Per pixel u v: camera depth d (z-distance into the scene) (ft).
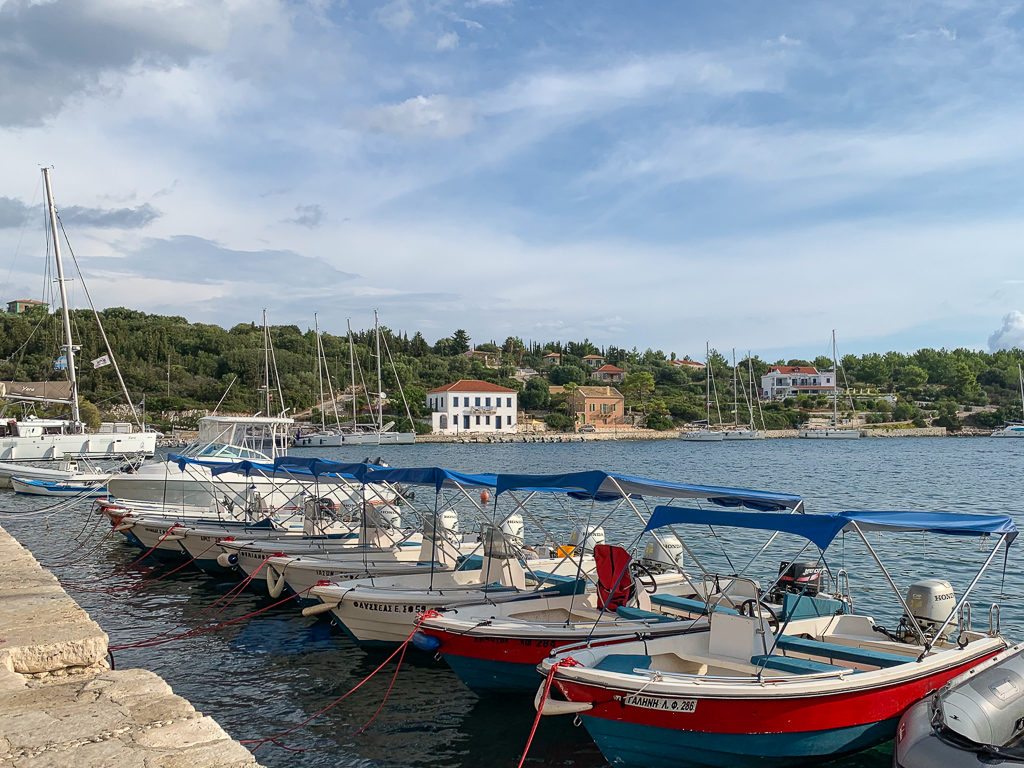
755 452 295.28
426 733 35.70
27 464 150.51
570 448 326.24
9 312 380.58
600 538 61.93
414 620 44.04
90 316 386.73
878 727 31.45
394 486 67.67
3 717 21.11
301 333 493.77
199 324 469.57
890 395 496.23
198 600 60.29
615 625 38.73
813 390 529.86
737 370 474.08
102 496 113.19
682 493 43.09
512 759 33.09
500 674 38.96
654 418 420.36
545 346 655.35
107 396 299.38
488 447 331.16
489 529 48.29
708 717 29.50
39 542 86.84
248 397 350.02
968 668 33.47
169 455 82.43
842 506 120.98
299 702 39.34
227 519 82.28
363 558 56.85
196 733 19.97
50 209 149.38
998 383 508.94
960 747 24.20
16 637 27.68
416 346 533.55
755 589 35.91
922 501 127.34
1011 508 117.19
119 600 60.49
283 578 56.95
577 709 30.71
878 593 60.70
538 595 44.42
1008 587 62.28
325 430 335.67
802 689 29.40
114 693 23.09
